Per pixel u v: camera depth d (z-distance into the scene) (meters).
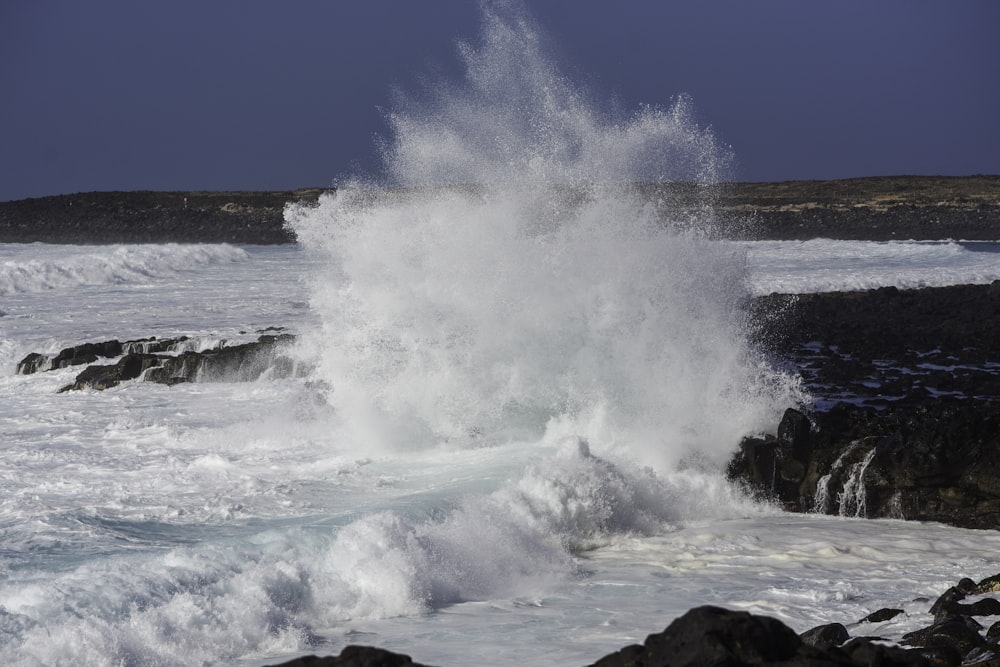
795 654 12.03
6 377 52.12
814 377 45.16
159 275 100.38
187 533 24.84
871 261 115.50
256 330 62.22
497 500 27.11
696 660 11.66
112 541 23.94
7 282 87.44
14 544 23.52
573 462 29.06
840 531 28.83
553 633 19.86
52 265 92.00
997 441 30.12
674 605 21.81
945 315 69.00
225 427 38.53
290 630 19.44
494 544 24.73
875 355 52.62
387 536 22.64
